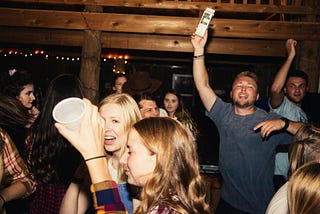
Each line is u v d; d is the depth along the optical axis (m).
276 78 2.81
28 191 1.72
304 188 1.16
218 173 3.86
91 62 5.05
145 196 1.04
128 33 5.66
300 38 4.84
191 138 1.15
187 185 1.07
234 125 2.40
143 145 1.09
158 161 1.06
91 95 5.05
